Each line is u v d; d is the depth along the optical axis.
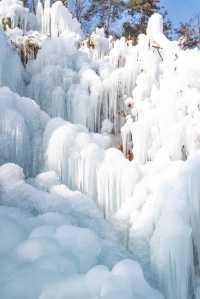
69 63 9.64
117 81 8.88
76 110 8.20
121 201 6.38
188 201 5.74
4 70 8.02
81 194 6.14
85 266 4.52
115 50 10.24
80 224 5.69
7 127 6.38
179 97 8.24
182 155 7.48
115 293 3.86
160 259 5.16
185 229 5.22
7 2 11.46
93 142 6.68
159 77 9.38
